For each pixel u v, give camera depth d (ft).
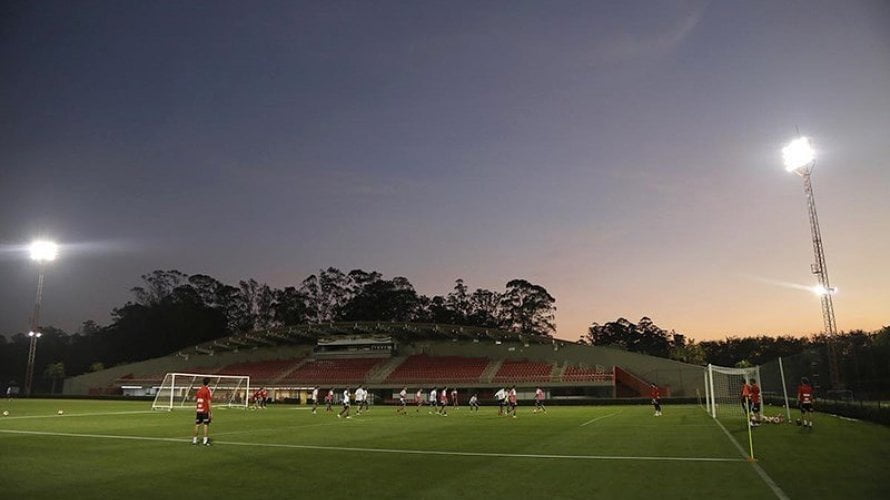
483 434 75.61
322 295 392.06
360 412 140.26
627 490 35.27
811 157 160.04
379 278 390.01
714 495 33.42
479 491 35.63
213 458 50.98
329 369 238.48
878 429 75.31
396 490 36.17
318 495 34.73
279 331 245.04
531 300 379.96
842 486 35.76
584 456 51.26
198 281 379.35
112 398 232.94
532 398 196.44
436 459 50.44
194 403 182.29
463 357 230.89
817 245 160.45
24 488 36.55
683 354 349.61
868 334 166.71
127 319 349.00
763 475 39.78
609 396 194.29
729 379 155.84
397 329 234.38
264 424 95.50
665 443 60.90
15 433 73.92
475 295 391.86
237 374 248.32
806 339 327.47
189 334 354.95
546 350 216.33
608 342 404.98
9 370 334.03
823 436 66.54
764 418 91.91
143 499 33.47
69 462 48.08
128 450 56.54
